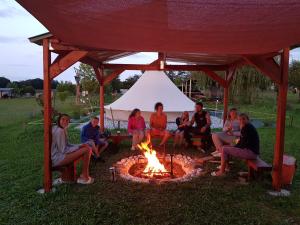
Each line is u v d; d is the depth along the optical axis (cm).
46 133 403
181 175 510
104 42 324
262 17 211
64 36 305
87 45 356
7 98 3459
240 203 364
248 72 1838
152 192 395
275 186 412
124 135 698
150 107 917
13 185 427
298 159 614
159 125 700
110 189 408
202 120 693
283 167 435
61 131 428
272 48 334
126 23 237
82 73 2191
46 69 396
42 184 428
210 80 2131
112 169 456
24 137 841
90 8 204
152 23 234
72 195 385
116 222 309
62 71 400
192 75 2300
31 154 629
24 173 488
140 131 679
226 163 505
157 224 305
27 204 355
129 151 664
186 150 679
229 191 401
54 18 232
